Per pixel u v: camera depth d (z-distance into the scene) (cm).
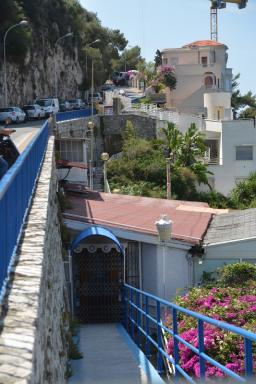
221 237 1834
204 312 1309
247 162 5069
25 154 973
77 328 1550
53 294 953
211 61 9275
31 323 494
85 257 1728
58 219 1662
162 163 4656
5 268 584
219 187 5100
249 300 1342
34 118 5384
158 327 1173
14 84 6444
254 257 1752
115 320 1709
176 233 1847
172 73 8694
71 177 2812
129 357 1267
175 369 998
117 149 5616
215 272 1747
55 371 801
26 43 6481
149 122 5572
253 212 2103
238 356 1059
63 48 8369
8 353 441
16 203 730
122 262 1727
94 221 1862
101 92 9838
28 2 7294
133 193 4191
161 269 1791
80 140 3225
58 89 8069
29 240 743
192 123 4988
